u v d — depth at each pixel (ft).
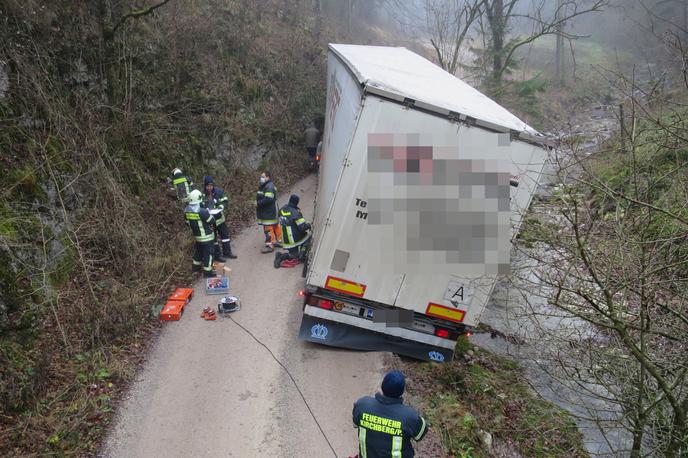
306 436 16.96
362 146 18.25
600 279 16.56
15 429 15.97
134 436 16.67
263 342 22.52
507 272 19.42
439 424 17.81
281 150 50.75
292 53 56.80
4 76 23.53
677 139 18.22
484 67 62.34
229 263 31.12
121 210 27.09
